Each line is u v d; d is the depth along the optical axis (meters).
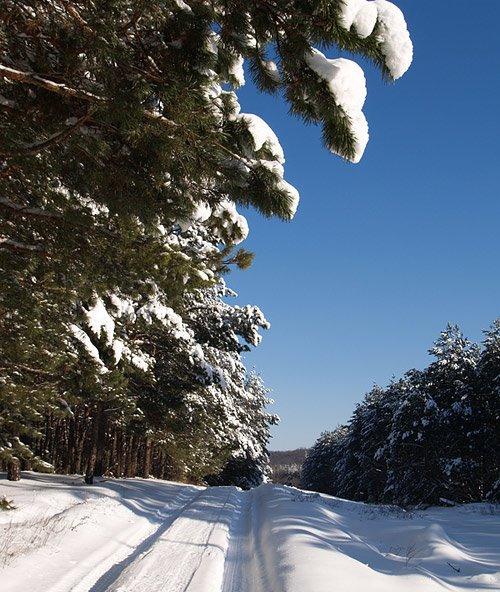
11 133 5.34
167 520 13.35
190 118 4.64
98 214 6.92
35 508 12.26
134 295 8.25
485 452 35.28
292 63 3.92
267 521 11.75
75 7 4.35
